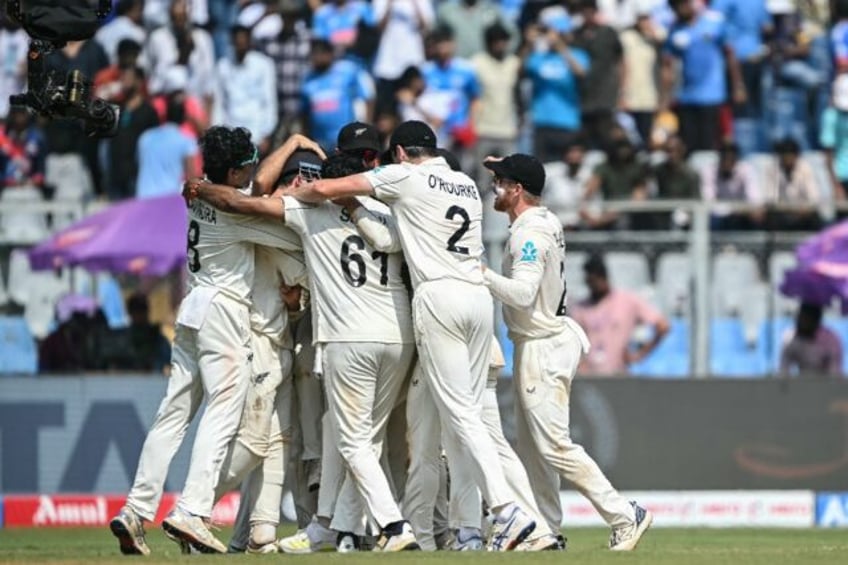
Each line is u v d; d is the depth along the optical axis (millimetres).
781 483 56719
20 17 35812
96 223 56562
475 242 34188
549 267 35250
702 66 69125
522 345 35531
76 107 35969
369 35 69812
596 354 58250
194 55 67125
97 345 56219
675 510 56188
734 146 66750
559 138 67938
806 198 65562
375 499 33562
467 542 34812
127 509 33406
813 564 29812
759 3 71875
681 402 56438
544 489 36250
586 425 56125
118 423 55188
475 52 69562
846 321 60656
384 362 34062
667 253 58438
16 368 56406
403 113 66812
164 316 56406
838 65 70375
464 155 67125
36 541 44312
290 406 35344
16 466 54969
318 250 33844
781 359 58812
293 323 35688
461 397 33656
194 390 34125
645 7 71688
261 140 66500
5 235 57688
